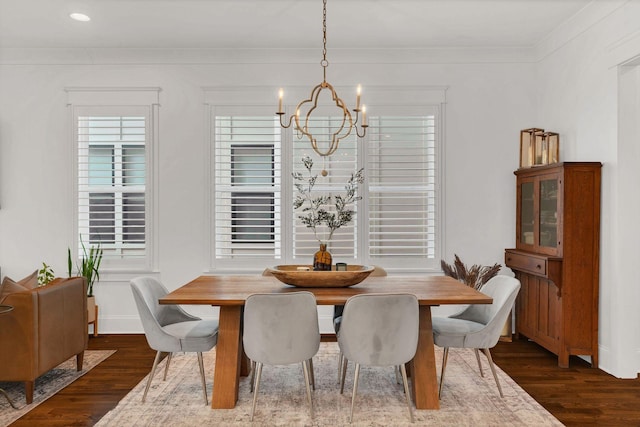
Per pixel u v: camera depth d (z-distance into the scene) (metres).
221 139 4.76
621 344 3.48
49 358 3.12
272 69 4.74
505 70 4.73
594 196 3.69
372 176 4.74
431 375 2.89
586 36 3.87
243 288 3.12
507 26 4.14
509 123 4.74
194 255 4.77
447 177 4.75
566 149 4.19
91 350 4.18
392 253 4.77
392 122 4.77
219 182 4.77
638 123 3.49
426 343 2.92
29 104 4.73
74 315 3.47
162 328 2.99
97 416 2.81
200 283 3.34
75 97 4.72
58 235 4.75
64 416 2.81
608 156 3.60
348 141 4.75
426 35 4.36
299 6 3.71
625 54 3.37
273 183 4.76
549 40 4.41
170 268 4.77
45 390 3.22
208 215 4.74
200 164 4.76
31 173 4.74
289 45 4.61
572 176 3.68
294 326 2.64
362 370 3.63
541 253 4.08
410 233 4.69
